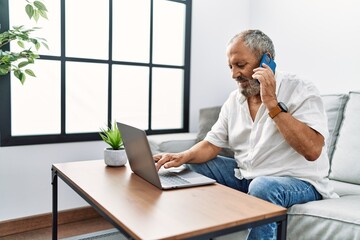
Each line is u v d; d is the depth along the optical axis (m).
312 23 2.34
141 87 2.49
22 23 2.00
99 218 2.30
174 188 1.12
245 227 0.85
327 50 2.25
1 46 1.82
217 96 2.84
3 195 1.99
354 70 2.11
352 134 1.82
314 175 1.35
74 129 2.25
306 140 1.23
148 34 2.48
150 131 2.53
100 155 2.31
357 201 1.33
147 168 1.16
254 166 1.45
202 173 1.54
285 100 1.39
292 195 1.25
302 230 1.25
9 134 1.98
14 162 2.01
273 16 2.63
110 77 2.34
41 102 2.11
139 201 0.99
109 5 2.29
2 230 1.99
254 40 1.32
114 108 2.39
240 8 2.86
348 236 1.13
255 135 1.45
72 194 2.22
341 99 1.98
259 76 1.26
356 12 2.08
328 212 1.20
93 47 2.27
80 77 2.24
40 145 2.08
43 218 2.12
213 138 1.59
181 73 2.67
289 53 2.51
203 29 2.69
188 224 0.81
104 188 1.12
